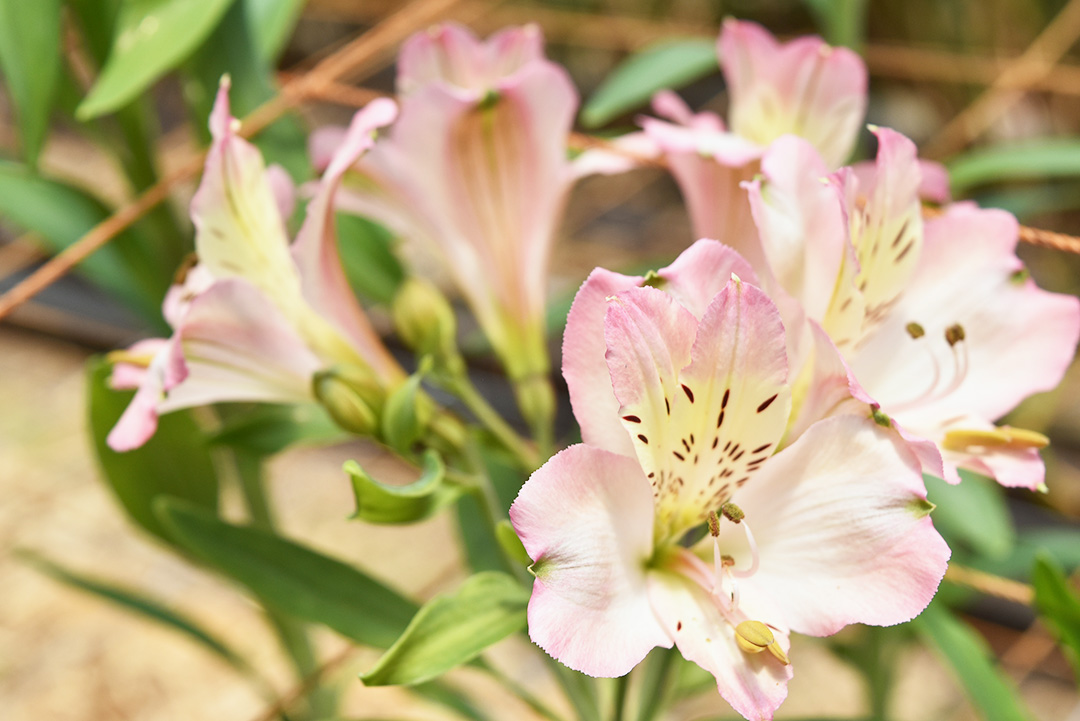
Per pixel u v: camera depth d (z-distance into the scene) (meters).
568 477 0.35
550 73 0.42
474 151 0.42
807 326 0.37
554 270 1.06
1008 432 0.38
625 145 0.45
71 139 1.29
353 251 0.48
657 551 0.38
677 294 0.36
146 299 0.49
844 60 0.43
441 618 0.38
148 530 0.46
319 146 0.44
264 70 0.47
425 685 0.48
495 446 0.44
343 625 0.43
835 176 0.37
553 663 0.44
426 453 0.40
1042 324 0.40
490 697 0.76
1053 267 1.01
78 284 1.10
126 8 0.45
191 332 0.39
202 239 0.40
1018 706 0.44
